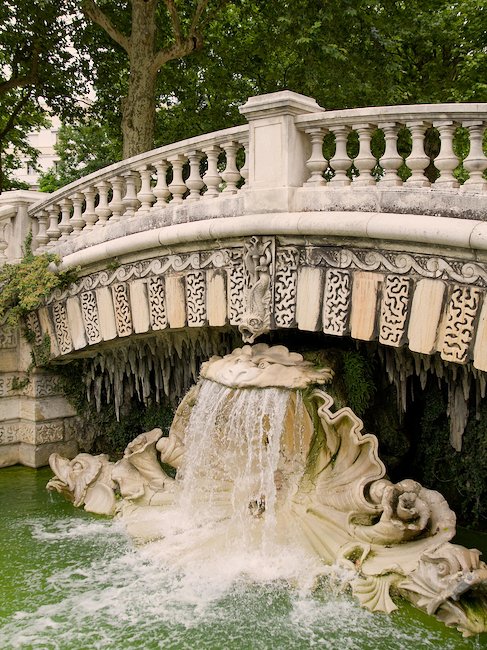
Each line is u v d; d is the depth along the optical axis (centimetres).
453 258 566
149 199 812
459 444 723
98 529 735
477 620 512
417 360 703
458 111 563
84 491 816
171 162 781
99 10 1213
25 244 945
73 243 889
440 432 763
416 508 592
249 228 680
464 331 566
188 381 930
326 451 670
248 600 559
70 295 904
